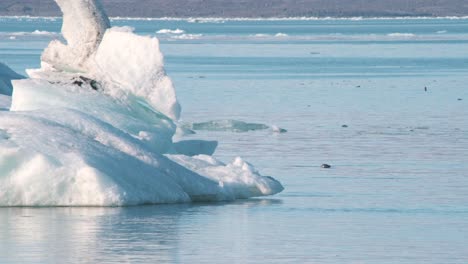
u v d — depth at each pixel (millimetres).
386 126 121062
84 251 51219
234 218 61125
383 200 68812
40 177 62812
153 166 67250
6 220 59062
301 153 96500
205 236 55438
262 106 150250
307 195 71000
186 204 66062
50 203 63125
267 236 55656
